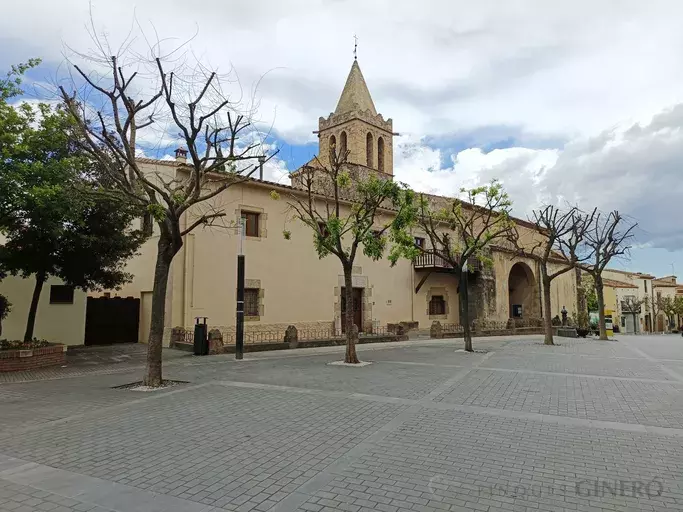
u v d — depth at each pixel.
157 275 10.12
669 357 15.02
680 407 7.51
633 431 6.14
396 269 26.28
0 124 11.05
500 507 3.89
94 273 15.01
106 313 19.89
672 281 72.19
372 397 8.34
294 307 20.97
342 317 23.23
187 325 17.41
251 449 5.46
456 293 29.91
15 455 5.34
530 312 34.97
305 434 6.05
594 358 14.66
